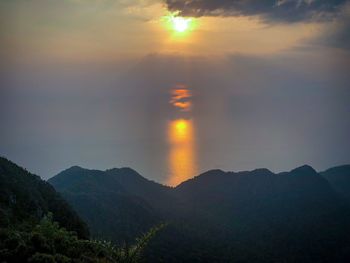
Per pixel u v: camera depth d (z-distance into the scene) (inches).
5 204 844.6
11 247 490.6
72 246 551.2
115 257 581.0
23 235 530.9
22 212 858.1
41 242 508.7
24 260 475.2
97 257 557.9
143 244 609.0
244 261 2244.1
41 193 1119.0
